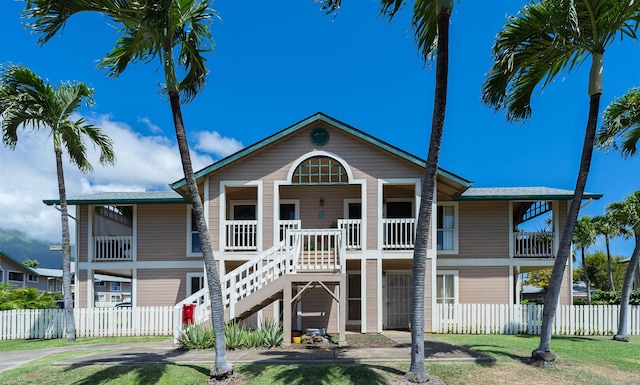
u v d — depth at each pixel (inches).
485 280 700.0
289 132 607.5
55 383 346.3
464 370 354.9
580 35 378.3
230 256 605.3
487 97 434.3
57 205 716.0
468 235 710.5
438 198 714.2
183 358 402.9
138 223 735.1
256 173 617.6
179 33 386.3
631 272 554.3
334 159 614.2
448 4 313.3
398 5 355.9
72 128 593.6
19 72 550.0
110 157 639.8
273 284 485.4
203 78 421.4
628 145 540.4
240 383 336.2
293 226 605.6
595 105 380.8
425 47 361.1
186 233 732.0
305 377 339.9
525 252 701.3
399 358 386.6
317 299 624.7
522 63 407.5
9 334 630.5
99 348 488.7
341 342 465.7
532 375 351.3
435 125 325.4
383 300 700.0
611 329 602.5
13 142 585.6
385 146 601.6
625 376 358.9
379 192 608.1
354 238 649.0
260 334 458.0
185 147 355.9
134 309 639.1
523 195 684.1
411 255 596.7
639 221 552.7
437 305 613.9
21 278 1665.8
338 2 346.3
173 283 722.8
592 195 684.1
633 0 347.3
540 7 366.9
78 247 724.7
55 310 639.8
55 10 329.7
